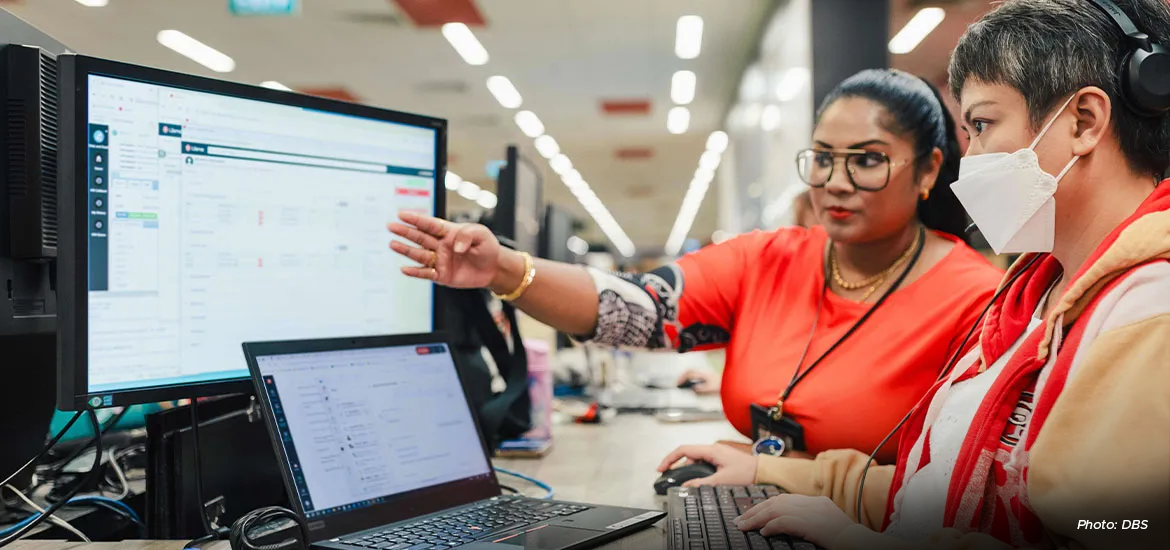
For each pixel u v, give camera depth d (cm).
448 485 103
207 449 103
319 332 110
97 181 91
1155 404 65
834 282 149
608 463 153
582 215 2519
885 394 133
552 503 104
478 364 170
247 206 103
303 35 810
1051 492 70
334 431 94
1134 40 76
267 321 105
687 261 162
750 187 958
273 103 105
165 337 96
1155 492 64
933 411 102
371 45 845
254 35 812
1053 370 77
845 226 140
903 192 138
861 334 139
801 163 146
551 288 137
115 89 92
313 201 109
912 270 142
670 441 179
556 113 1177
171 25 778
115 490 126
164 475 99
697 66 940
